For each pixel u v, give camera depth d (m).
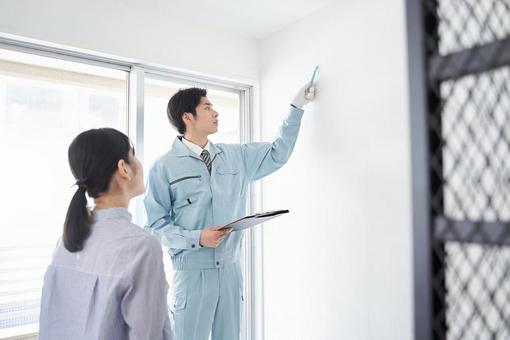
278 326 2.20
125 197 1.05
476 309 0.42
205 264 1.78
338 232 1.83
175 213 1.87
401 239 1.55
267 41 2.35
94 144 1.00
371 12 1.70
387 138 1.61
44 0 1.71
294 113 1.92
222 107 2.48
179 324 1.76
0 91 1.88
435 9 0.41
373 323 1.65
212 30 2.22
